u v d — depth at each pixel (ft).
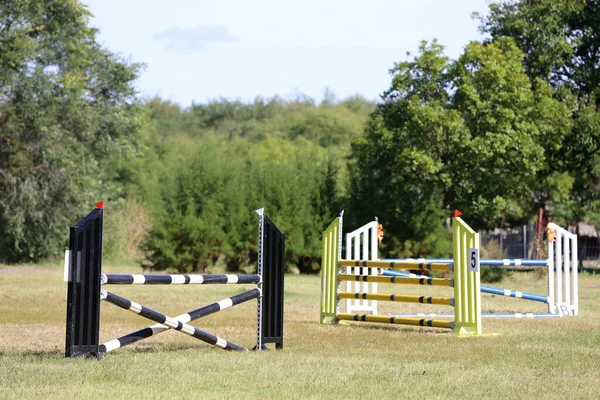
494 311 67.21
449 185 131.03
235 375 29.43
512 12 146.10
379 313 64.28
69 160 127.34
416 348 39.34
